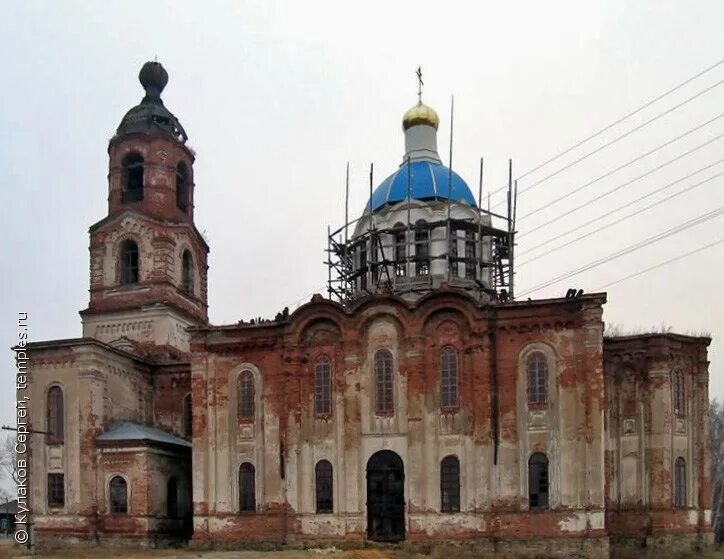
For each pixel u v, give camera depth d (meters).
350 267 59.69
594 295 45.81
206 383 51.72
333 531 47.72
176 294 62.66
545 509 45.28
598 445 44.66
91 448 52.84
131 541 51.16
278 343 50.94
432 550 44.59
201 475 50.72
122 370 56.84
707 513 49.69
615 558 46.06
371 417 48.53
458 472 46.88
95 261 62.94
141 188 64.12
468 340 47.84
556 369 46.41
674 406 49.41
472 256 57.16
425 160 61.72
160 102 66.31
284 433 49.50
